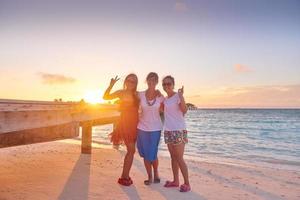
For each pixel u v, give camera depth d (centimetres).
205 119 6938
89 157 856
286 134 2952
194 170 745
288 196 525
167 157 1013
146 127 527
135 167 733
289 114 10012
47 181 532
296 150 1570
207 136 2592
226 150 1529
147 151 530
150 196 470
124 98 525
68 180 548
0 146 410
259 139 2341
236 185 592
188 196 481
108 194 469
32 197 431
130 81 524
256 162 1085
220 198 482
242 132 3198
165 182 571
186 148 1573
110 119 1182
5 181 518
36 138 469
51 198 432
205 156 1249
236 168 812
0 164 678
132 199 449
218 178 657
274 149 1622
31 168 645
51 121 447
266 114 10319
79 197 445
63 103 735
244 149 1603
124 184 529
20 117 357
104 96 528
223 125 4641
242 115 9406
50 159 786
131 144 527
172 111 508
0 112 319
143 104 518
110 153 981
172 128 507
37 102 611
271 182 644
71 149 1048
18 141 436
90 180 555
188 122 5625
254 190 557
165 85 514
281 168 927
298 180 683
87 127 924
